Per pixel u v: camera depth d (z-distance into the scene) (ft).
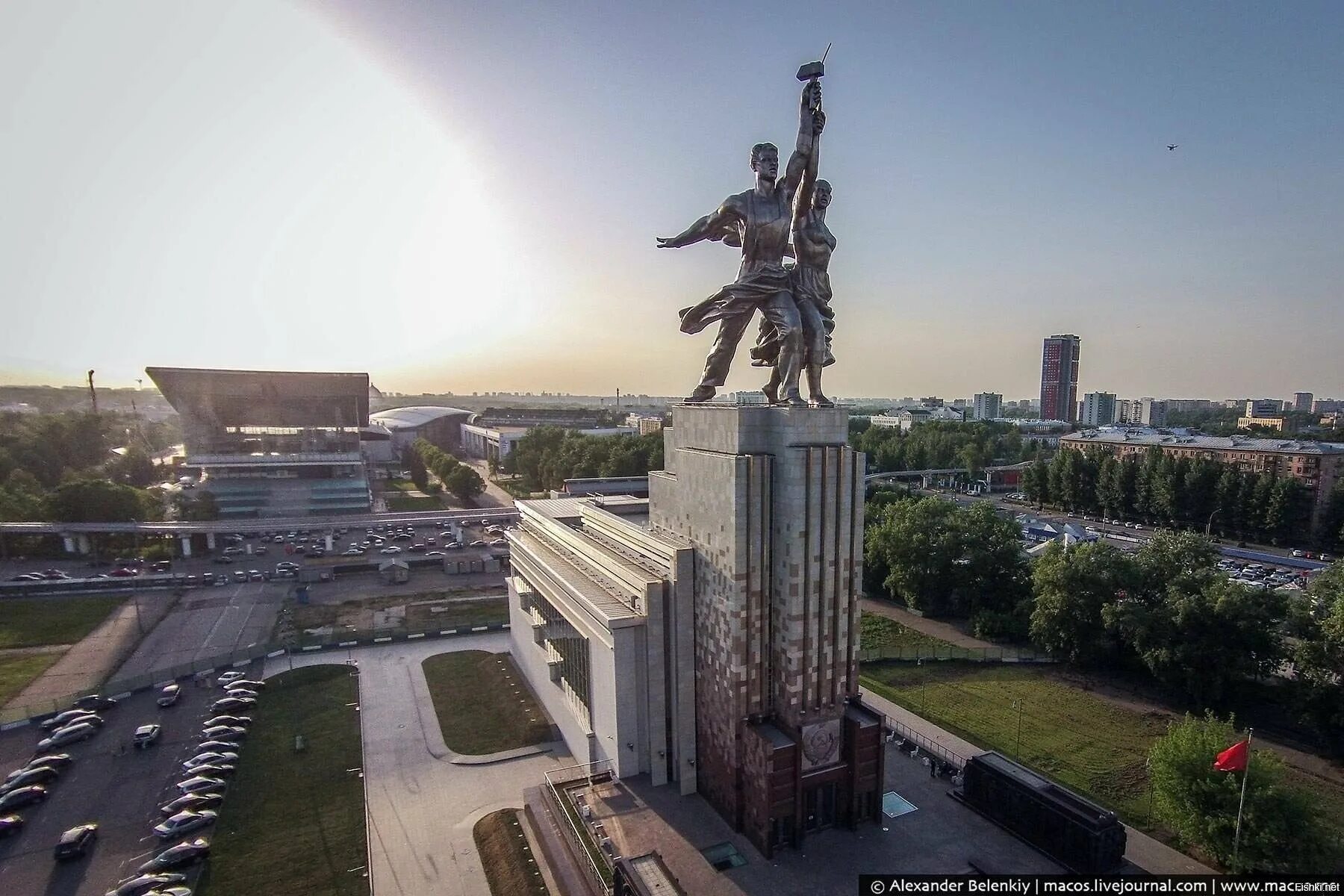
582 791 177.06
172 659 288.51
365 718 235.61
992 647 292.61
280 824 177.17
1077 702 241.14
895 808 171.22
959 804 172.96
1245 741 142.72
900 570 341.62
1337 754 204.74
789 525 153.79
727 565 159.63
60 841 166.20
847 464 159.84
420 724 231.71
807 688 157.79
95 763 207.10
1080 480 602.44
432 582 407.03
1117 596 270.46
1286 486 474.08
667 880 141.90
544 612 244.01
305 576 402.93
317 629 323.98
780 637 158.30
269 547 485.15
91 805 186.19
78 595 371.56
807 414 156.04
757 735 153.58
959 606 334.44
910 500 411.75
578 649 206.18
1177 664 235.20
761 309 174.60
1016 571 320.91
